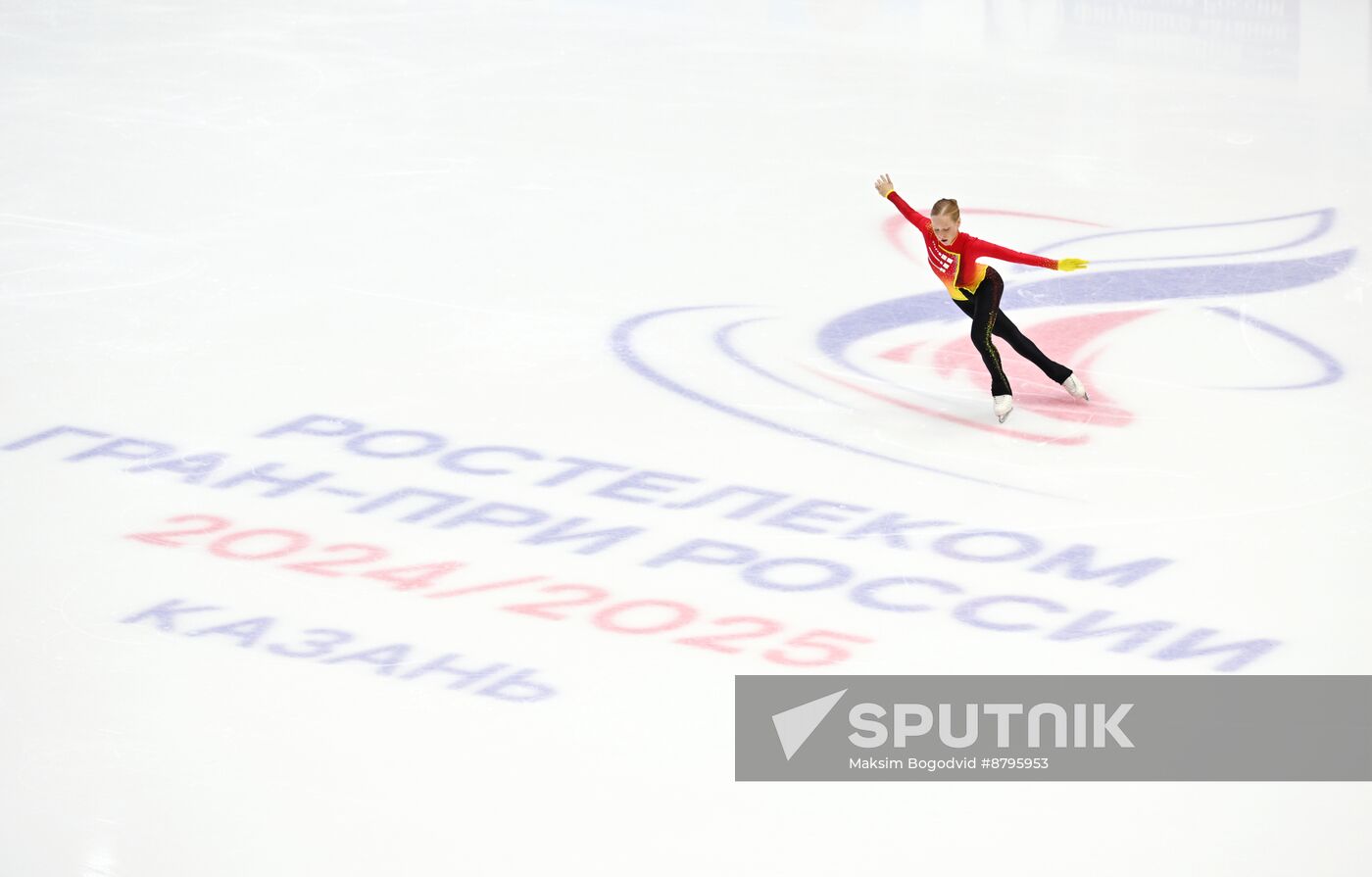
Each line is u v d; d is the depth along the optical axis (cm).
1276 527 2356
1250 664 2003
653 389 2859
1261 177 4153
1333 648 2038
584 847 1680
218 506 2423
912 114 4725
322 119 4631
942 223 2600
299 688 1959
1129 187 4072
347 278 3419
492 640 2061
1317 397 2836
